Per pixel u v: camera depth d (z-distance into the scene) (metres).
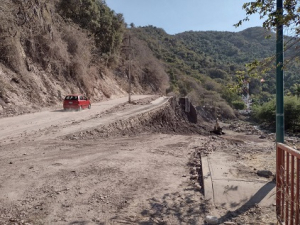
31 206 4.63
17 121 16.38
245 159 7.79
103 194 5.23
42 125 15.23
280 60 5.21
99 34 48.22
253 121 69.00
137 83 64.38
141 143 11.88
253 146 11.27
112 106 29.39
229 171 6.36
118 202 4.87
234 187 5.30
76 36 36.53
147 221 4.16
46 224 4.02
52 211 4.46
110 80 49.66
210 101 82.12
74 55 35.50
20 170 6.71
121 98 44.44
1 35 22.97
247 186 5.32
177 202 4.87
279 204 3.93
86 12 44.06
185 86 88.88
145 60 73.50
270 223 4.01
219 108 75.75
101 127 15.40
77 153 8.94
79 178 6.17
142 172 6.80
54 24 33.44
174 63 116.00
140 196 5.17
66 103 23.75
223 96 93.25
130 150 9.77
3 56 23.19
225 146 11.09
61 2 40.72
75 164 7.40
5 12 23.89
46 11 31.84
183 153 9.52
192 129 36.97
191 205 4.72
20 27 26.53
